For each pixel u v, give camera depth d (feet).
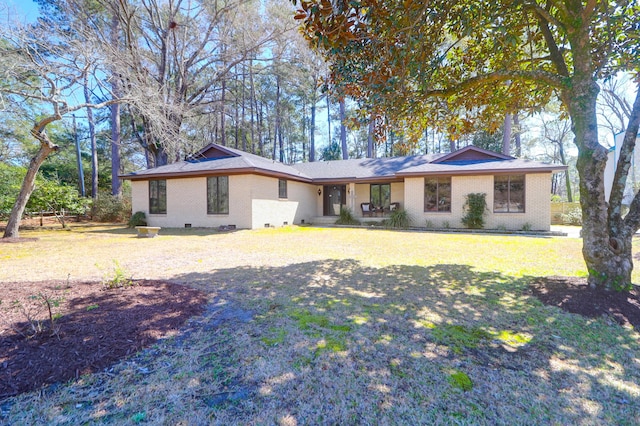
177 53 65.57
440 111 19.47
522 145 100.89
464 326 10.55
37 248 27.50
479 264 20.38
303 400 6.68
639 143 48.34
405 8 11.95
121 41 56.39
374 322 10.82
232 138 108.78
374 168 58.70
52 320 8.89
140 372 7.57
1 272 17.89
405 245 29.43
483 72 18.85
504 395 6.91
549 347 9.12
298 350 8.79
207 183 46.85
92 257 23.00
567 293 13.14
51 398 6.51
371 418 6.16
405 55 12.91
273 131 112.47
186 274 17.61
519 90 18.31
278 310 11.89
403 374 7.66
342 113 90.33
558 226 51.85
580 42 12.69
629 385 7.36
